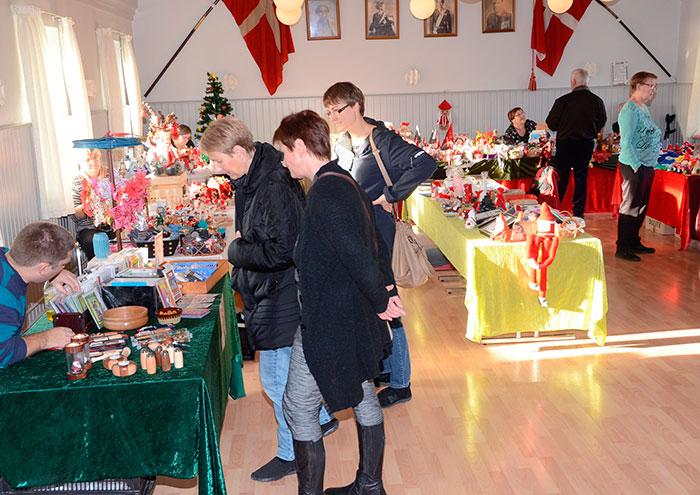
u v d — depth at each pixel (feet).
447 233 16.34
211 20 34.86
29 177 18.72
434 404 12.28
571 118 25.62
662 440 10.73
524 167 27.81
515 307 14.10
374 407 8.38
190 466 7.29
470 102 36.37
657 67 36.22
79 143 12.09
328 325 7.40
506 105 36.50
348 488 8.90
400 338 12.07
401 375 12.19
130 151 27.25
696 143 33.96
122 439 7.23
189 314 9.20
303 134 7.48
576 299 14.10
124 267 10.15
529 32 35.70
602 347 14.71
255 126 36.09
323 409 11.26
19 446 7.12
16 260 7.89
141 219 12.78
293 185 8.64
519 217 13.92
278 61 34.81
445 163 27.94
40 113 18.92
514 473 9.92
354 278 7.18
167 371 7.37
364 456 8.43
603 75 36.19
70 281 8.74
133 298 9.15
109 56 26.86
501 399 12.39
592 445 10.65
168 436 7.24
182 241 12.96
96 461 7.27
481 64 36.01
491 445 10.75
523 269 13.87
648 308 17.25
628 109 21.03
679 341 14.94
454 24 35.50
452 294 19.13
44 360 7.87
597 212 29.27
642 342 14.94
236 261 8.80
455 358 14.39
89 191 12.71
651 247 23.31
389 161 11.39
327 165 7.48
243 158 8.59
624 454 10.35
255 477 9.93
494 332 14.15
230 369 11.15
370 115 36.32
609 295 18.40
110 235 16.61
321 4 35.04
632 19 35.60
